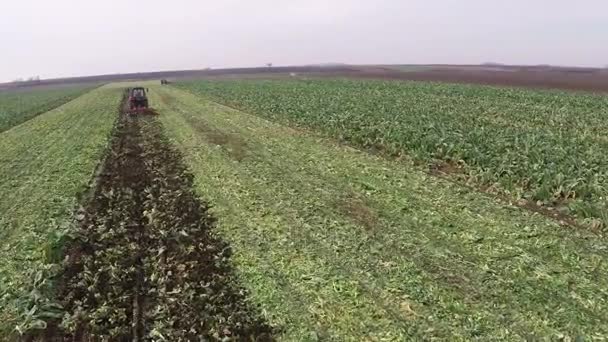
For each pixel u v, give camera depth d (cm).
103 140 2233
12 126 3238
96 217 1130
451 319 660
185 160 1708
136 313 724
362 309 695
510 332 625
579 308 671
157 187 1375
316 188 1289
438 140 1585
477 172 1313
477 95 3588
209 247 925
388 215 1062
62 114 3762
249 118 2802
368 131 1892
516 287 734
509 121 2259
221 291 763
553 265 798
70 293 781
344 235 959
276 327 666
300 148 1831
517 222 983
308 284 772
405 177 1349
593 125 2081
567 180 1136
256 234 988
